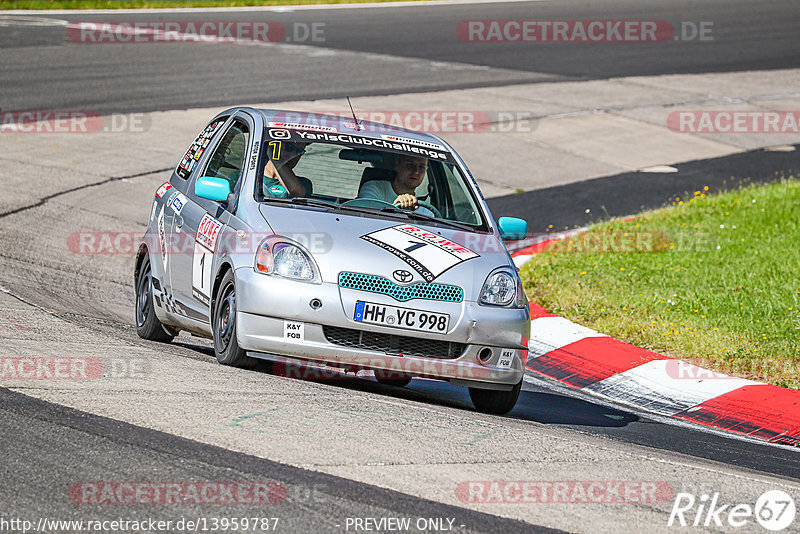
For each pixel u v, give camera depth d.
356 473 17.50
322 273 23.69
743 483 19.70
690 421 27.94
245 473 17.02
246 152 27.34
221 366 24.62
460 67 93.94
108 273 39.78
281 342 23.55
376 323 23.53
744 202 55.00
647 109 82.19
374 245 24.53
